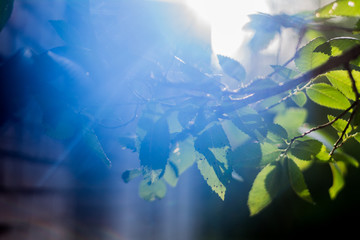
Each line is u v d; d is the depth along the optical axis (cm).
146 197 50
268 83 37
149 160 32
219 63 39
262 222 299
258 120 35
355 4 35
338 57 33
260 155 37
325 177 236
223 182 34
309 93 40
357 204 256
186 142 40
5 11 31
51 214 283
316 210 267
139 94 33
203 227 308
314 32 43
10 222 242
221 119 36
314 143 38
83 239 253
